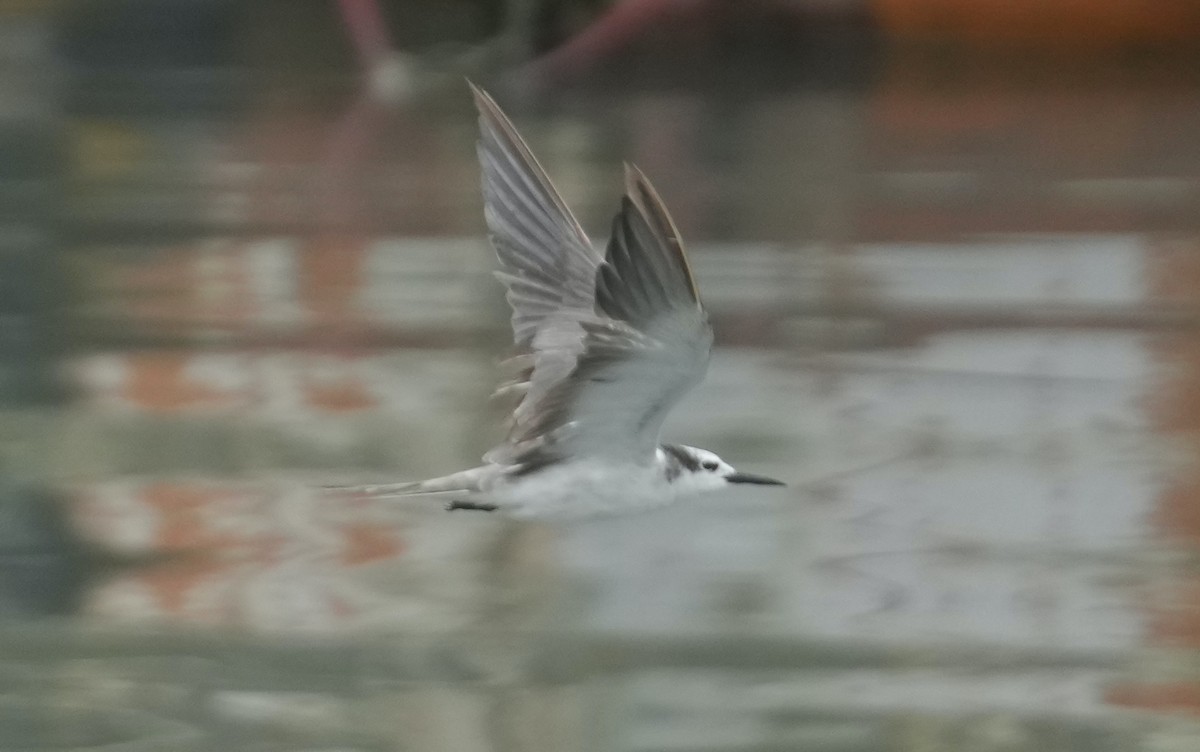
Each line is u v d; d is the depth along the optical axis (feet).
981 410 57.82
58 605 44.70
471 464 52.85
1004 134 101.35
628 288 25.95
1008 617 43.91
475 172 91.50
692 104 110.93
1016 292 70.90
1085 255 76.28
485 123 29.71
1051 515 49.55
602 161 93.81
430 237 78.59
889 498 50.62
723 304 69.21
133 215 82.58
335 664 42.01
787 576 46.09
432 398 58.75
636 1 119.14
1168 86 114.32
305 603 44.65
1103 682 41.06
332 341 64.69
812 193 87.20
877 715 39.93
